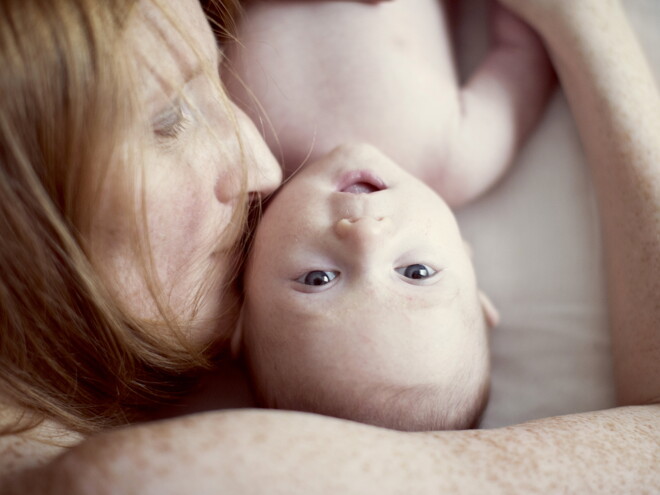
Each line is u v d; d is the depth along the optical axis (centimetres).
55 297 72
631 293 84
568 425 68
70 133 67
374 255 82
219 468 54
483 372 92
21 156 66
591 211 102
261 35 98
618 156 89
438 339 83
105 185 70
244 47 97
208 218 80
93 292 73
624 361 86
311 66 98
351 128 97
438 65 105
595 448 65
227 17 95
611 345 94
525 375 99
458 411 87
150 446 55
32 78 65
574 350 97
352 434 60
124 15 70
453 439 64
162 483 53
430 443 62
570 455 63
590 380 95
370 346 82
